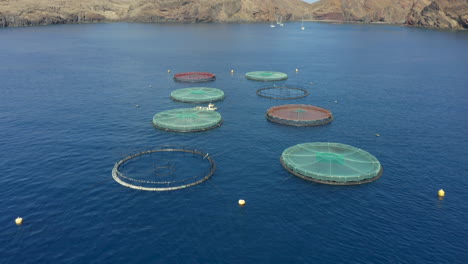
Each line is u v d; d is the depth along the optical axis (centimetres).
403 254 4684
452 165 7175
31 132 8588
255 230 5116
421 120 9775
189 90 12219
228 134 8619
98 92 12269
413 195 6069
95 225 5162
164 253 4644
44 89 12538
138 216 5381
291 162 6925
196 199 5841
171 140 8188
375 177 6569
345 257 4619
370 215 5503
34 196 5866
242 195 5991
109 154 7425
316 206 5712
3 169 6731
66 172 6656
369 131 8962
